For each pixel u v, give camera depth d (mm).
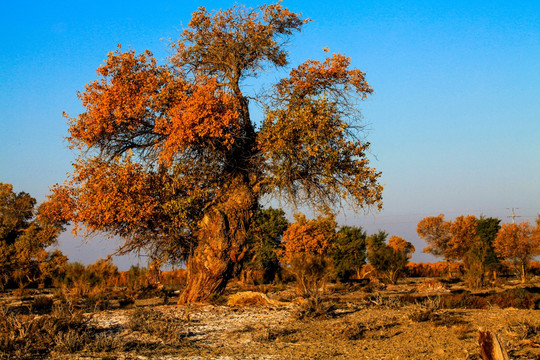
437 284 35719
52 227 46844
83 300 25156
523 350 9484
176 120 16438
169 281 57281
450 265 64625
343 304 18984
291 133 16500
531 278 51562
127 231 18234
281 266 52375
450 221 63875
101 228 17453
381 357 9406
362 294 32469
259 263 50062
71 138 17703
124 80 17781
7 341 9930
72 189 17625
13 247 45812
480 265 39500
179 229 18375
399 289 36719
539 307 17047
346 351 10086
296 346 10758
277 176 16578
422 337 11141
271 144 16672
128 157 17297
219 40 19125
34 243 45656
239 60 18938
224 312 16219
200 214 18703
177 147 16859
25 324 10773
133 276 38250
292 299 21234
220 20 19203
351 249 55250
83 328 11656
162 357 9609
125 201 16734
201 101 16422
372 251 46375
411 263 73375
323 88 19016
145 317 12961
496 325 12172
